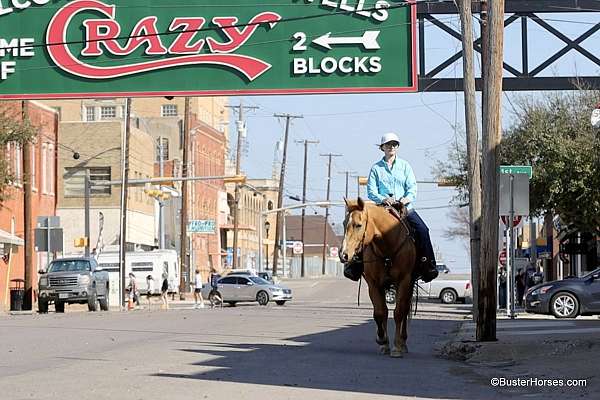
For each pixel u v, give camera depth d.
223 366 14.34
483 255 18.06
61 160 69.44
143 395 11.30
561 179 39.53
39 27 24.66
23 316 33.22
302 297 66.12
